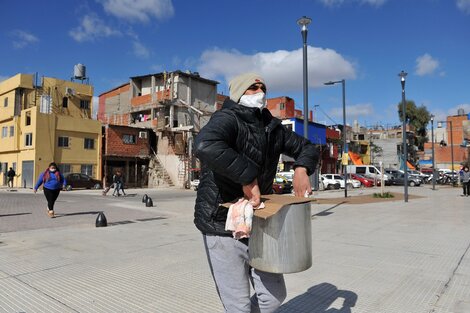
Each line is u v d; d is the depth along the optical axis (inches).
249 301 95.0
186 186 1419.8
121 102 1833.2
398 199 789.2
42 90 1534.2
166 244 299.0
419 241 310.3
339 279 203.9
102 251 273.1
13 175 1349.7
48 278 206.2
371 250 275.3
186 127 1443.2
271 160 100.7
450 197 856.9
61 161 1357.0
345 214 509.4
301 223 87.8
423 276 209.5
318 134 1861.5
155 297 177.0
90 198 851.4
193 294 181.0
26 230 373.7
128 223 430.3
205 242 95.5
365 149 2439.7
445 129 3216.0
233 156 82.7
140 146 1556.3
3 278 206.2
